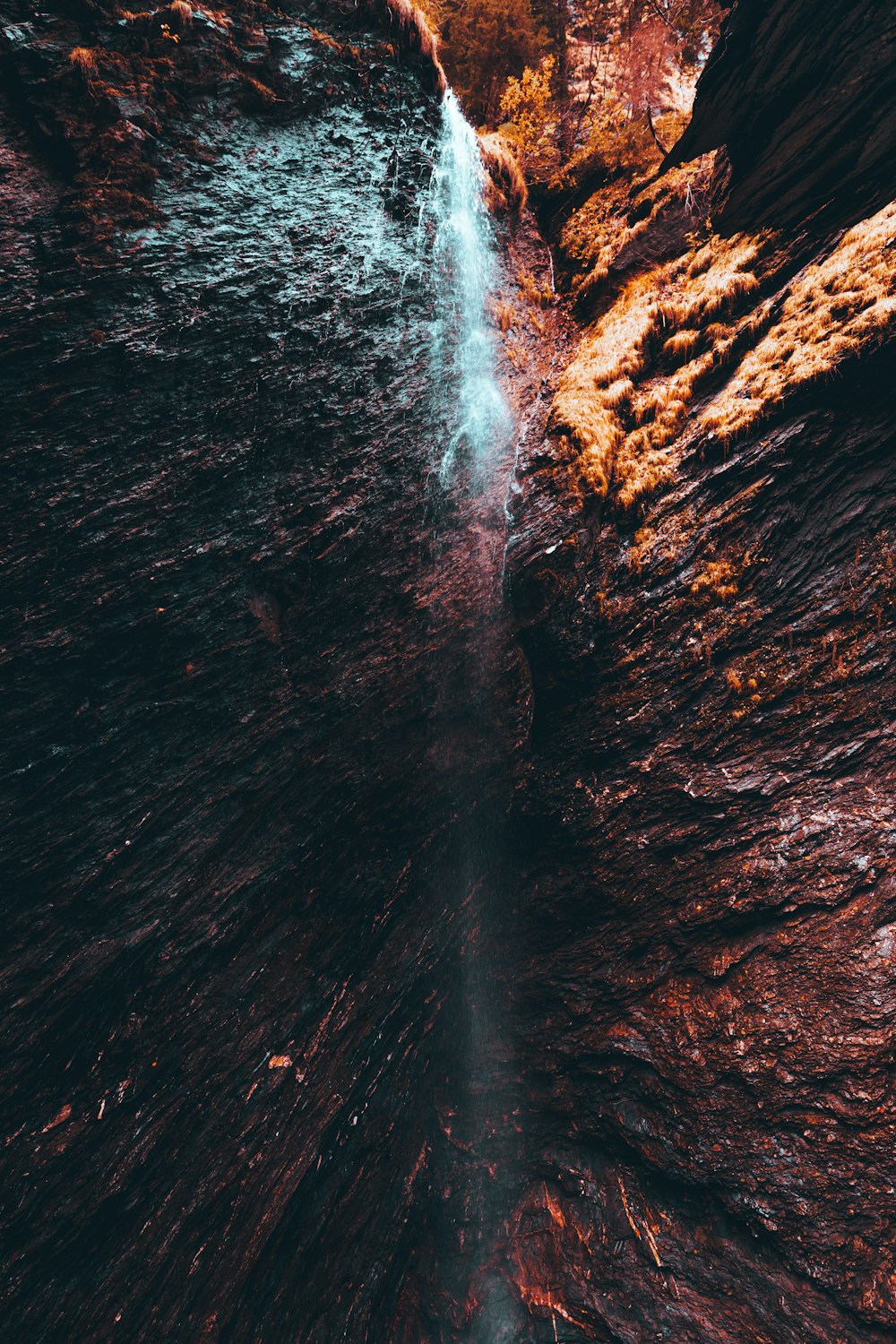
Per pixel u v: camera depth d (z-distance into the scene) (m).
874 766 4.28
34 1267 2.79
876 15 4.68
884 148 4.79
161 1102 3.31
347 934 4.36
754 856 4.46
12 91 3.67
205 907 3.58
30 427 3.25
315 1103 4.04
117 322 3.62
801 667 4.58
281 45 4.94
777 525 4.78
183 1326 3.29
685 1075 4.36
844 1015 3.96
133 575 3.45
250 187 4.50
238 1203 3.60
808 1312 3.71
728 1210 4.08
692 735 4.82
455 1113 5.13
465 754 5.11
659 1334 4.01
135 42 4.15
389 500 4.80
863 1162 3.75
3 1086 2.79
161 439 3.68
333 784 4.29
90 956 3.11
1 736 2.97
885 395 4.52
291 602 4.16
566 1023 4.97
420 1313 4.52
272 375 4.25
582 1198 4.59
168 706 3.52
